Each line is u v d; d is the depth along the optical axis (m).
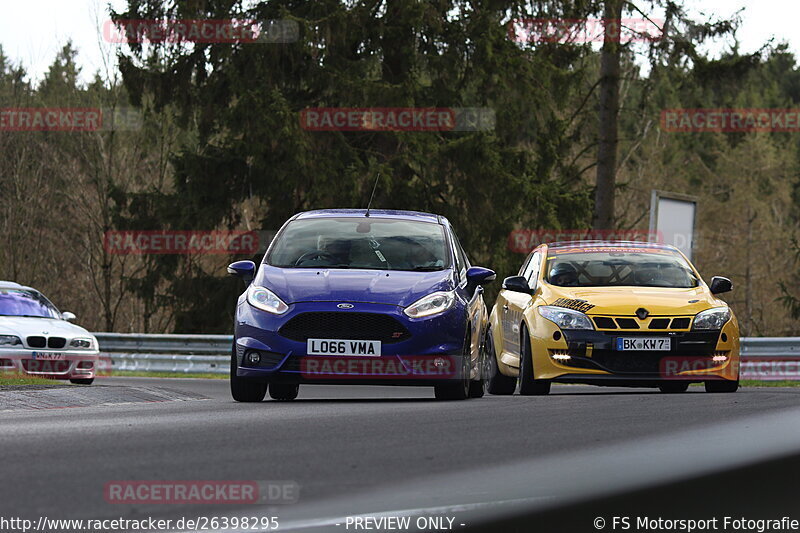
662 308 37.25
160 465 13.97
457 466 13.89
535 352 38.00
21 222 146.88
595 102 107.12
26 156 144.88
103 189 139.75
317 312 31.84
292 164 97.75
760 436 16.69
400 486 11.90
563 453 15.28
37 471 13.23
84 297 156.00
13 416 25.22
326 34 97.25
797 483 10.16
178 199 106.25
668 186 176.12
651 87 100.31
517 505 9.69
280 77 99.12
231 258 106.19
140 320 156.25
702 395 32.88
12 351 56.69
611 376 36.91
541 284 40.88
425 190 102.50
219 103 103.25
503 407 26.78
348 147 99.19
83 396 34.69
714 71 94.69
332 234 36.38
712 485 10.08
